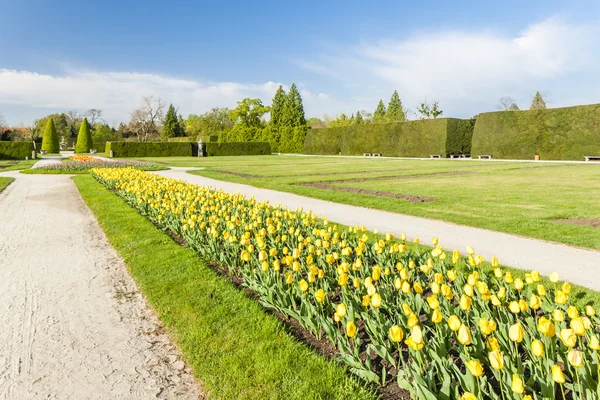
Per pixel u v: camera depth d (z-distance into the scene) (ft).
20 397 9.95
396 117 266.36
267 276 14.55
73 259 21.88
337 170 83.10
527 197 40.83
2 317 14.64
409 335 10.81
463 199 39.91
